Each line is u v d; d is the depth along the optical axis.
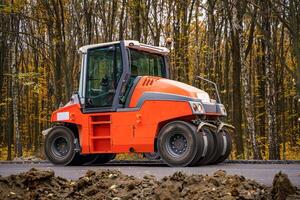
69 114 12.85
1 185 5.64
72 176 8.04
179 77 27.50
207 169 9.72
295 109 35.25
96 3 27.59
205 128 11.63
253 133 20.83
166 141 11.45
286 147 31.91
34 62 36.56
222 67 34.47
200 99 11.73
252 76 31.86
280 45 24.41
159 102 11.66
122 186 5.78
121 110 12.06
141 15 26.33
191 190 5.29
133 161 13.37
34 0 25.08
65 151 12.83
